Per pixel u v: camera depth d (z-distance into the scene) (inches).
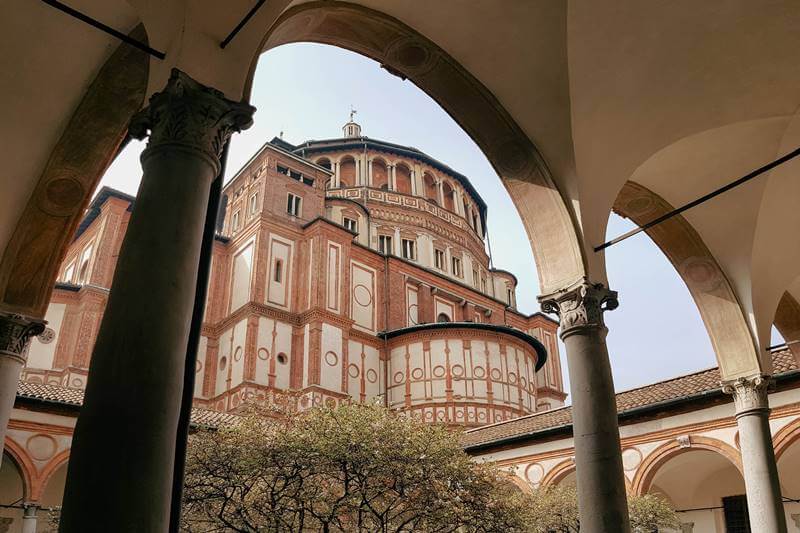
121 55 339.9
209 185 219.6
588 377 327.3
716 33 367.2
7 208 366.9
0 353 351.9
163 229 197.8
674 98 397.4
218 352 1338.6
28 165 362.9
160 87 229.9
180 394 182.4
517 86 378.9
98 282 1277.1
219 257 1446.9
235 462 429.4
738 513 904.9
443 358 1443.2
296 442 430.3
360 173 1911.9
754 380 487.8
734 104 410.6
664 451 791.7
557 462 891.4
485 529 467.5
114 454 162.7
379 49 370.0
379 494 439.5
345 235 1489.9
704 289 517.0
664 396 804.6
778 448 698.8
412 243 1846.7
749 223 491.8
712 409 761.6
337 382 1320.1
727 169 467.5
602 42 358.6
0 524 797.9
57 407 738.8
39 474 709.3
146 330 179.9
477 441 1015.0
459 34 365.7
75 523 155.6
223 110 228.2
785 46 374.6
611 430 313.9
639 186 479.8
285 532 432.5
